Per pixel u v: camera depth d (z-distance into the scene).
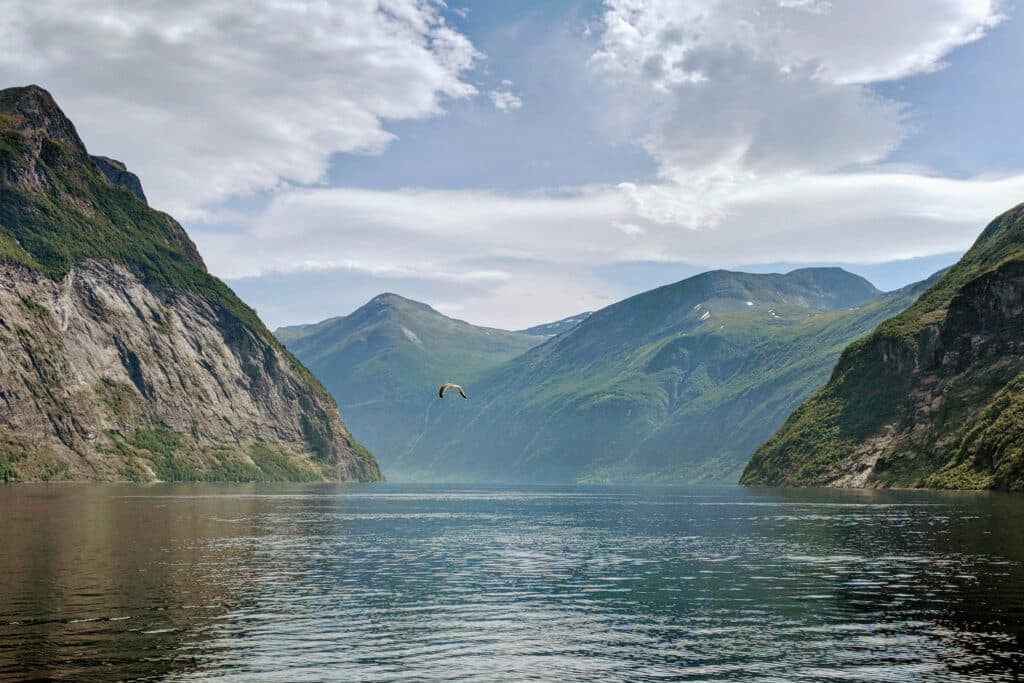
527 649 49.91
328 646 50.22
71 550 89.31
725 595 66.56
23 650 48.00
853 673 44.69
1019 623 55.59
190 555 88.62
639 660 47.50
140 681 42.75
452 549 99.62
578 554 94.19
